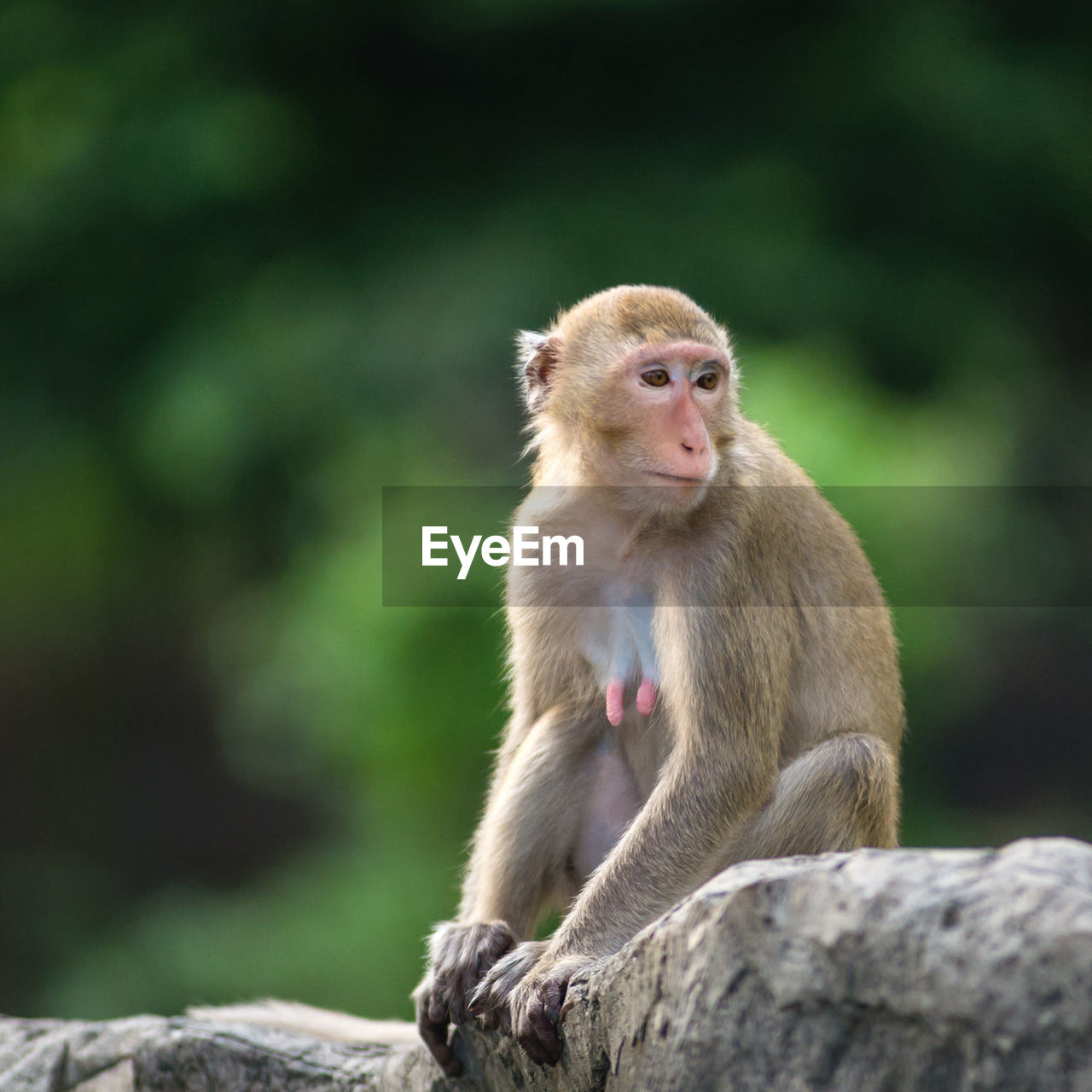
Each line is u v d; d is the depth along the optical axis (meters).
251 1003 6.15
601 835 5.53
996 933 3.02
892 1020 3.16
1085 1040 2.92
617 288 5.78
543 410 5.77
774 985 3.32
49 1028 5.87
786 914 3.32
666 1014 3.56
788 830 5.03
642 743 5.52
